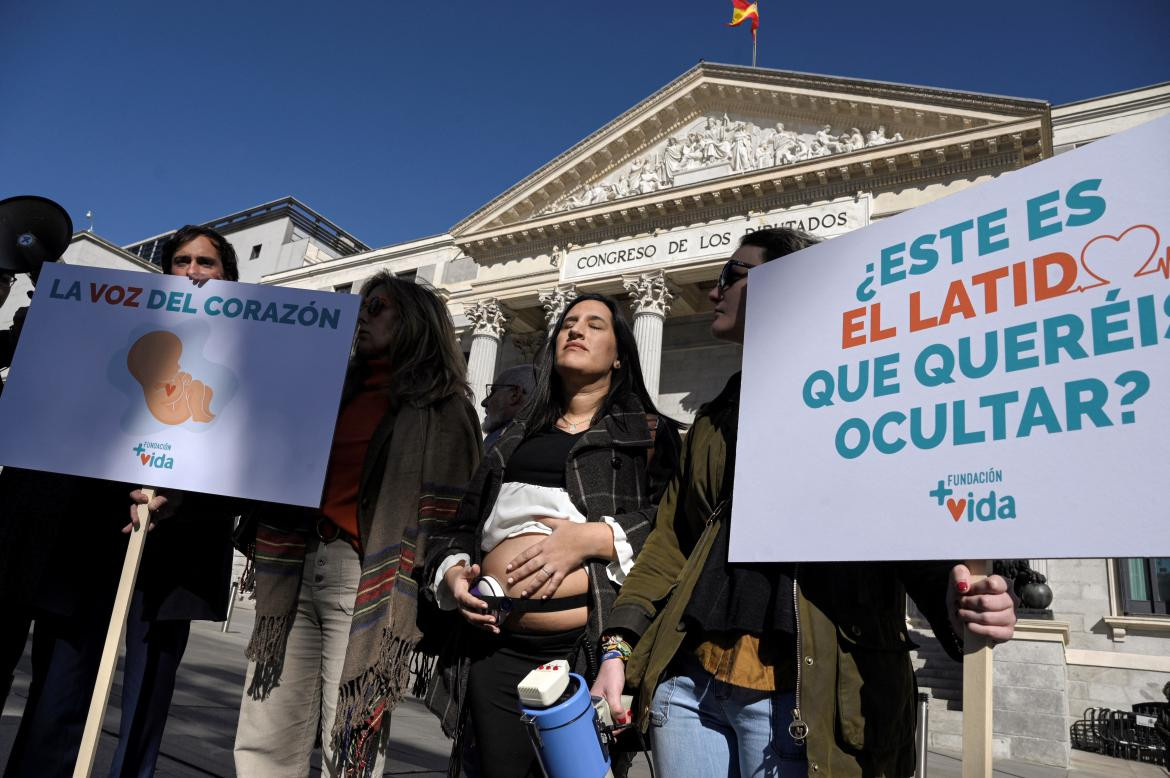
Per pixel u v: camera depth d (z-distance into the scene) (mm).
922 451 1703
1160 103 21781
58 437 3004
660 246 23891
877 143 21578
